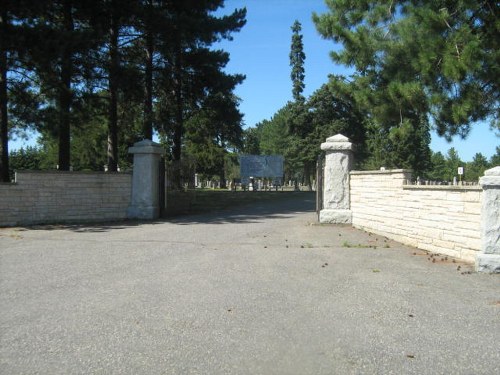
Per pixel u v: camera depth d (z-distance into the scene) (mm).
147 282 7809
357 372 4508
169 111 30391
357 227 14750
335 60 17125
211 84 28750
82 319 5945
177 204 20594
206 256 10117
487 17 14172
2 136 18031
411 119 16375
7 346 5094
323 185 15820
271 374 4465
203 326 5691
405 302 6746
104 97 22000
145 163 17828
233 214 19734
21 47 15766
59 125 18594
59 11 19141
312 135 60531
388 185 12797
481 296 7086
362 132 61281
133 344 5141
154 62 27453
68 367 4590
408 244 11727
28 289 7383
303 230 14227
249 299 6816
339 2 16719
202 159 56406
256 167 43531
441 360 4773
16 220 15977
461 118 14102
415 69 14719
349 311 6320
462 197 9922
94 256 10164
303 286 7598
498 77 13727
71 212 16891
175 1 24594
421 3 14953
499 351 5008
